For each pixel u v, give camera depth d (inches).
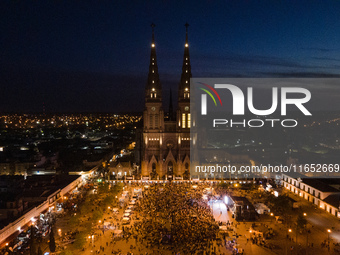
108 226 4473.4
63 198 5659.5
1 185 5777.6
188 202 5408.5
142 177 7667.3
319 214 4926.2
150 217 4778.5
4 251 3560.5
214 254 3631.9
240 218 4749.0
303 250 3740.2
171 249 3782.0
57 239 4042.8
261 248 3796.8
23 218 4212.6
